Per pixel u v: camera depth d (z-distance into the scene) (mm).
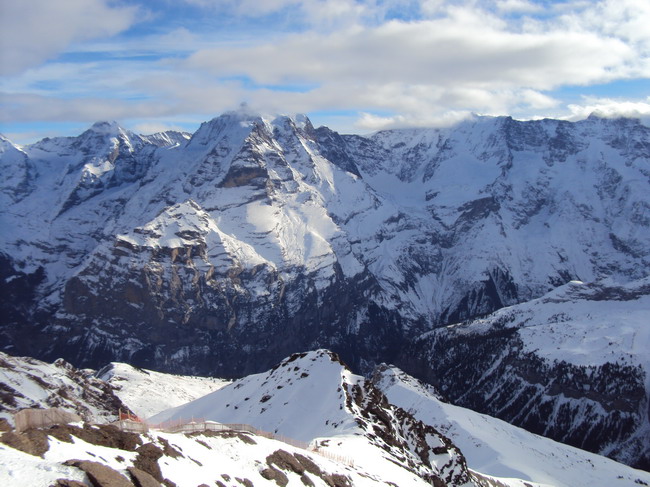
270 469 82750
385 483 108750
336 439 136375
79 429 67625
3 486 52469
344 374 187250
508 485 195750
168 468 67812
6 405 190750
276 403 188875
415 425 173500
